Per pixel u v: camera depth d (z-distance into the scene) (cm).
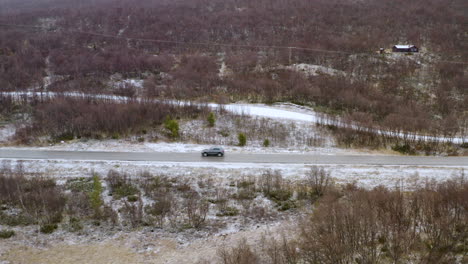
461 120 8112
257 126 7744
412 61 11844
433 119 8200
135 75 11794
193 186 5366
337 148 6762
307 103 9262
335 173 5634
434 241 3650
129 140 7069
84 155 6425
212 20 16562
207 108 8419
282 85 10119
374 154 6462
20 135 7262
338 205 4066
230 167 5891
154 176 5616
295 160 6150
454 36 13538
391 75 11025
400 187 5100
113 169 5841
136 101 8538
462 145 6769
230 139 7231
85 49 13750
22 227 4469
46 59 13100
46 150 6669
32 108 8706
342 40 13375
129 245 4172
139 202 4903
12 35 14888
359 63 11819
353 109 8725
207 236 4306
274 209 4806
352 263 3441
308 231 4053
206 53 13750
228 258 3641
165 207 4716
